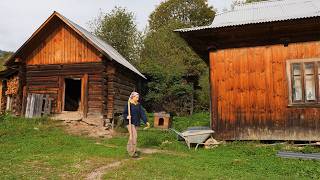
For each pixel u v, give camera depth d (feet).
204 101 97.25
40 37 69.67
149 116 80.64
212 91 44.65
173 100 93.97
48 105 66.13
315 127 39.99
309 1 48.19
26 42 67.41
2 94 86.74
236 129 43.01
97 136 53.11
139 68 104.78
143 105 94.68
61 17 65.67
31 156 34.04
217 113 44.14
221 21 46.52
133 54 132.77
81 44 67.67
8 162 30.55
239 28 41.65
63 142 43.55
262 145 40.11
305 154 34.76
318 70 40.73
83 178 24.67
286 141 40.91
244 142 41.73
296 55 41.83
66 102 79.82
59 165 29.45
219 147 40.37
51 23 67.97
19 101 68.90
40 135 49.44
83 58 67.21
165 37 136.15
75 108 81.15
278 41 42.73
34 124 59.41
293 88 41.47
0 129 53.06
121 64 67.51
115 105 67.00
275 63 42.55
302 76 41.29
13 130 52.54
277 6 49.19
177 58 121.08
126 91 75.51
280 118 41.47
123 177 24.39
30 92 68.95
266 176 26.50
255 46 43.60
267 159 33.40
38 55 69.77
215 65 44.91
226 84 44.19
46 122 61.52
